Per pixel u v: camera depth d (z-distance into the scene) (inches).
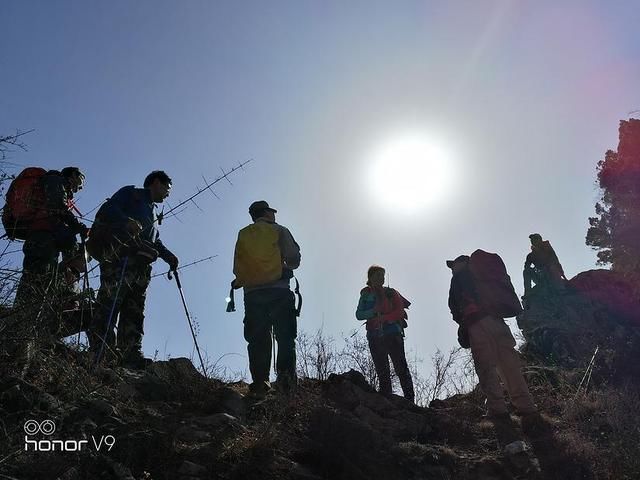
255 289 179.0
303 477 130.4
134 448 122.8
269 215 190.1
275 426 144.0
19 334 132.6
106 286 159.5
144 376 158.7
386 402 185.9
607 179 446.9
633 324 301.9
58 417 126.0
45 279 144.3
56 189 161.0
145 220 184.7
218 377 177.6
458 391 225.1
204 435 135.0
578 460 155.5
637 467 149.4
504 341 188.2
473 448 168.4
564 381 225.6
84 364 149.1
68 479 108.5
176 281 184.7
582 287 343.3
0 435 113.2
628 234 416.8
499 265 197.6
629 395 195.3
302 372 201.8
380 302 218.8
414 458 149.4
